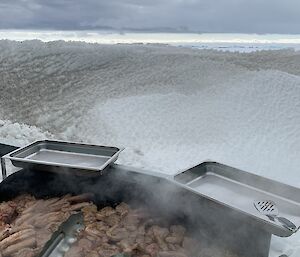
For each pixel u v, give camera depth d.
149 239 2.09
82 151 2.55
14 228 2.06
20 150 2.50
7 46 12.21
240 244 1.92
